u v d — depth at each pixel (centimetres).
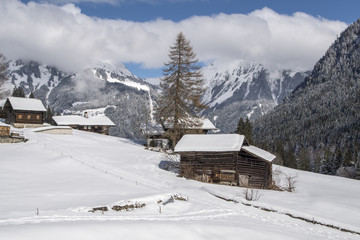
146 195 2423
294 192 3972
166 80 5225
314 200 3041
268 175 4250
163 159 4841
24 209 1912
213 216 2128
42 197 2286
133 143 6950
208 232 1555
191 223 1725
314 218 2256
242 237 1565
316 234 1955
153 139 6688
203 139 4241
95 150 5044
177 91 5156
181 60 5212
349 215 2561
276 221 2194
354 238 1970
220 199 2752
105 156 4625
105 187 2744
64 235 1249
